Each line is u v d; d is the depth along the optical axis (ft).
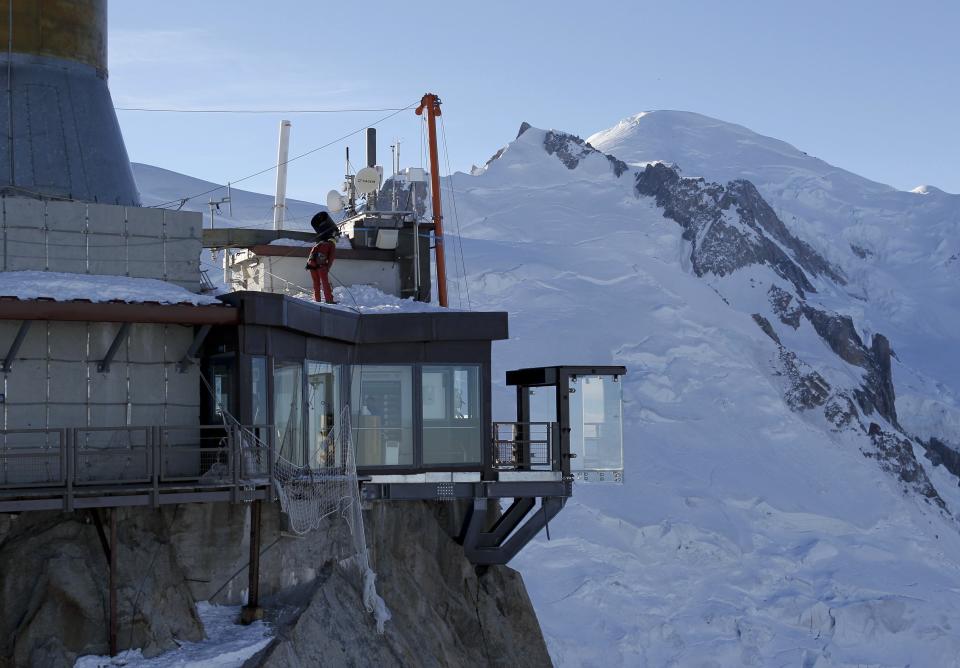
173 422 78.07
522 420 104.94
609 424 96.78
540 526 97.60
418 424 90.94
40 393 73.77
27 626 62.95
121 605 65.46
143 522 71.41
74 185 83.56
